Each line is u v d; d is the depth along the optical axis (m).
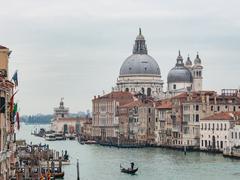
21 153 161.12
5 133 69.69
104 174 140.88
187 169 151.12
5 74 69.62
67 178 129.62
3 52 72.12
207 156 195.00
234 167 154.50
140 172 145.75
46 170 129.62
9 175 78.88
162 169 152.25
